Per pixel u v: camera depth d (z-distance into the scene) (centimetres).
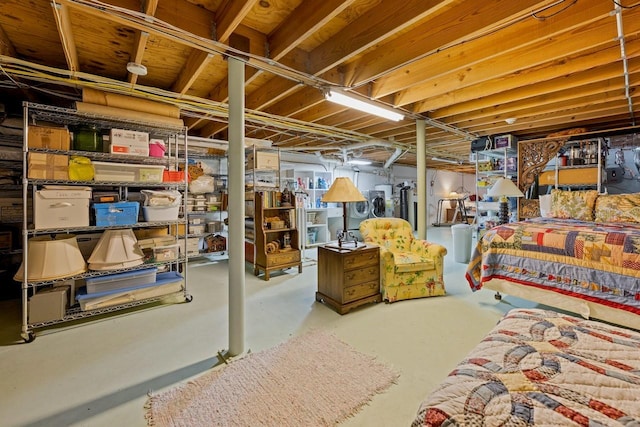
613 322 220
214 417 149
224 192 539
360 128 504
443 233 848
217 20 200
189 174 490
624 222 334
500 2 185
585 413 74
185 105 329
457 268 458
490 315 277
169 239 319
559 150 484
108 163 275
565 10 197
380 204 838
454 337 233
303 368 191
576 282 238
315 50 252
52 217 245
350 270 287
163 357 207
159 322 264
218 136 565
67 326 255
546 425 71
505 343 110
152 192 300
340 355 206
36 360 203
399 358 203
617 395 80
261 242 410
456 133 511
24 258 232
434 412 79
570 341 111
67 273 249
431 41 220
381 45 252
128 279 286
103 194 296
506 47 226
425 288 323
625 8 177
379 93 313
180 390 171
